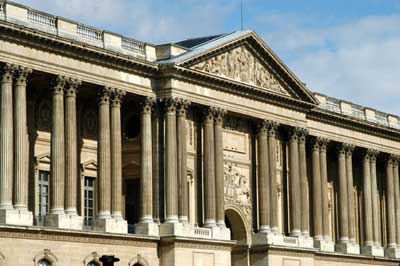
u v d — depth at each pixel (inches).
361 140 5369.1
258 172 4562.0
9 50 3484.3
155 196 4065.0
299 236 4680.1
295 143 4751.5
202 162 4271.7
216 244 4160.9
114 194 3873.0
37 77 3654.0
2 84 3476.9
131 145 4158.5
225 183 4399.6
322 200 5022.1
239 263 4512.8
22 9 3572.8
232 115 4446.4
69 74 3705.7
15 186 3484.3
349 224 5221.5
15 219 3427.7
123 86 3944.4
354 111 5398.6
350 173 5275.6
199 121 4288.9
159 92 4097.0
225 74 4333.2
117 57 3880.4
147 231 3956.7
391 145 5610.2
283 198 4736.7
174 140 4077.3
